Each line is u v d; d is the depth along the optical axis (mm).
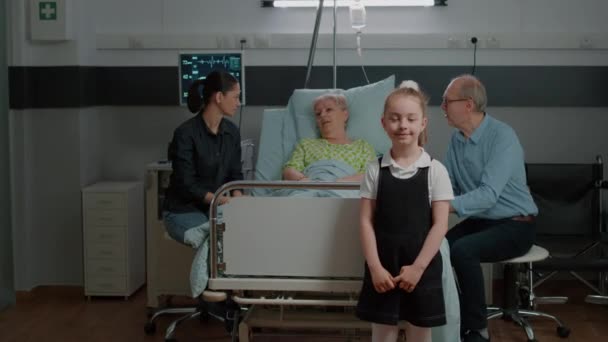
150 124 4621
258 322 2885
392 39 4418
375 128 3652
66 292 4469
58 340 3686
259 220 2707
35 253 4477
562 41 4395
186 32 4527
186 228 3365
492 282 4340
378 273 2475
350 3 3959
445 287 2699
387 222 2508
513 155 3324
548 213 4238
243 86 4141
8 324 3930
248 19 4496
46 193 4430
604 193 4457
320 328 2947
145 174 4379
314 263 2709
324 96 3611
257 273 2732
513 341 3654
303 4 4430
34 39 4289
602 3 4395
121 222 4246
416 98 2521
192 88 3584
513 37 4398
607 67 4438
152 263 4047
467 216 3271
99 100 4598
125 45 4527
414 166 2514
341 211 2666
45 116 4383
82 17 4375
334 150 3520
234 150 3572
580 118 4504
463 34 4402
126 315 4078
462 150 3451
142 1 4527
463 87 3352
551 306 4176
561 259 3766
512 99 4465
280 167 3652
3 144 4152
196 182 3461
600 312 4078
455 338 2709
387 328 2578
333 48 4312
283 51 4500
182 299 4355
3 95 4152
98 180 4621
